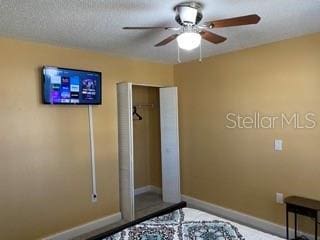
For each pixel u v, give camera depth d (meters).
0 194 2.70
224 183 3.76
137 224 2.29
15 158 2.80
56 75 3.01
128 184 3.62
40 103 2.97
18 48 2.82
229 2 2.00
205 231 2.14
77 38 2.84
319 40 2.80
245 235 2.08
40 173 2.98
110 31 2.63
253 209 3.45
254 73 3.36
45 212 3.02
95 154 3.46
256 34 2.85
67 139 3.20
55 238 3.08
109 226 3.52
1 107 2.71
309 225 2.94
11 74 2.77
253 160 3.42
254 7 2.10
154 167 4.96
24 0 1.89
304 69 2.92
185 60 4.07
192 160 4.18
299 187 3.01
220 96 3.75
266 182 3.30
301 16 2.31
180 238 2.03
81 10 2.10
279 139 3.16
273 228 3.24
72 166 3.25
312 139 2.89
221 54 3.69
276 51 3.14
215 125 3.83
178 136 4.21
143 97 4.93
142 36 2.80
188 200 4.25
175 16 2.19
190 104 4.15
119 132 3.71
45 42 2.96
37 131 2.95
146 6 2.04
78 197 3.31
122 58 3.75
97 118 3.48
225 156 3.73
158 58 3.90
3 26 2.42
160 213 2.51
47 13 2.14
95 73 3.37
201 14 2.11
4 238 2.73
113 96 3.65
